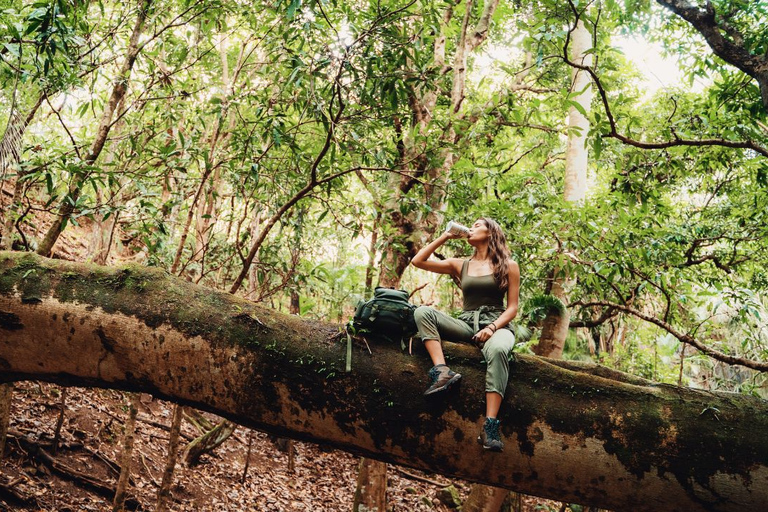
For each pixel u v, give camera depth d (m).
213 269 5.85
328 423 3.08
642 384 3.09
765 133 5.36
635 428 2.84
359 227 5.18
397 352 3.12
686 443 2.79
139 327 3.13
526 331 8.28
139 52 5.00
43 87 4.22
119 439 8.23
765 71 4.23
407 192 6.43
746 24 4.91
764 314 8.70
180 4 5.69
